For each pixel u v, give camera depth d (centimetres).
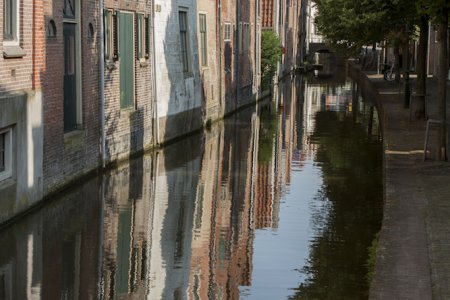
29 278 1314
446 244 1349
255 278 1342
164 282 1309
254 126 3859
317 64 11819
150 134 2919
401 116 3512
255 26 5350
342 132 3616
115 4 2534
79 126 2227
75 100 2209
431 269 1209
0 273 1338
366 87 6631
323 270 1397
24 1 1806
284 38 8250
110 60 2498
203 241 1586
